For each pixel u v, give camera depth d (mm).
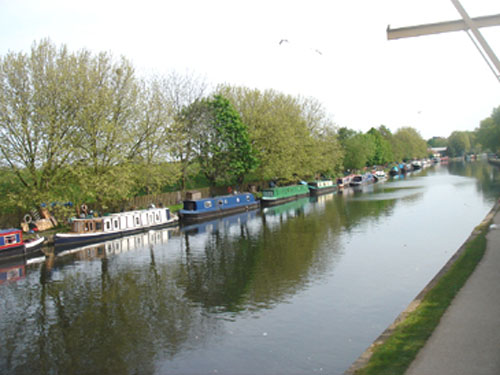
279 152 69562
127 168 42812
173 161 52969
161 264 30156
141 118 48031
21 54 40094
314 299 21391
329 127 94125
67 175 40531
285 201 70438
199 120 59969
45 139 39156
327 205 62031
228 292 23281
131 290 24469
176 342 17453
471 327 12406
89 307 21984
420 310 14547
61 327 19500
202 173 67250
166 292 23844
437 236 34250
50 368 15797
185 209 52781
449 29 16750
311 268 27000
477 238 26297
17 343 17938
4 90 38625
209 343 17172
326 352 15828
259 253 32031
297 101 89188
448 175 114188
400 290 22031
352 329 17688
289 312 19875
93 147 41156
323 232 39312
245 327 18500
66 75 40875
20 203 37031
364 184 102000
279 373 14531
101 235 40281
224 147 63875
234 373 14750
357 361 11656
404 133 187375
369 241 33969
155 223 46375
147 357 16297
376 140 146375
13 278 28031
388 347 11969
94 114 41750
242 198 60469
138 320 19938
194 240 39031
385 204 58000
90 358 16453
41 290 25188
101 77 44219
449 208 49625
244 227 45312
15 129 38188
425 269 25422
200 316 20062
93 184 40156
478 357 10445
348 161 116938
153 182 47812
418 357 10867
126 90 46344
